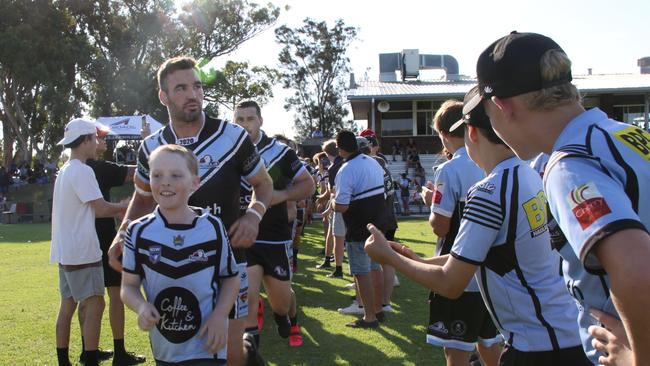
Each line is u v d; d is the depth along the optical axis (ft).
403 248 8.85
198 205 10.36
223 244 9.12
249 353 11.48
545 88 5.12
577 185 4.56
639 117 99.66
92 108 131.13
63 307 15.17
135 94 126.72
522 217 8.05
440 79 123.34
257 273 14.99
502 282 8.30
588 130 4.97
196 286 8.87
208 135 10.56
